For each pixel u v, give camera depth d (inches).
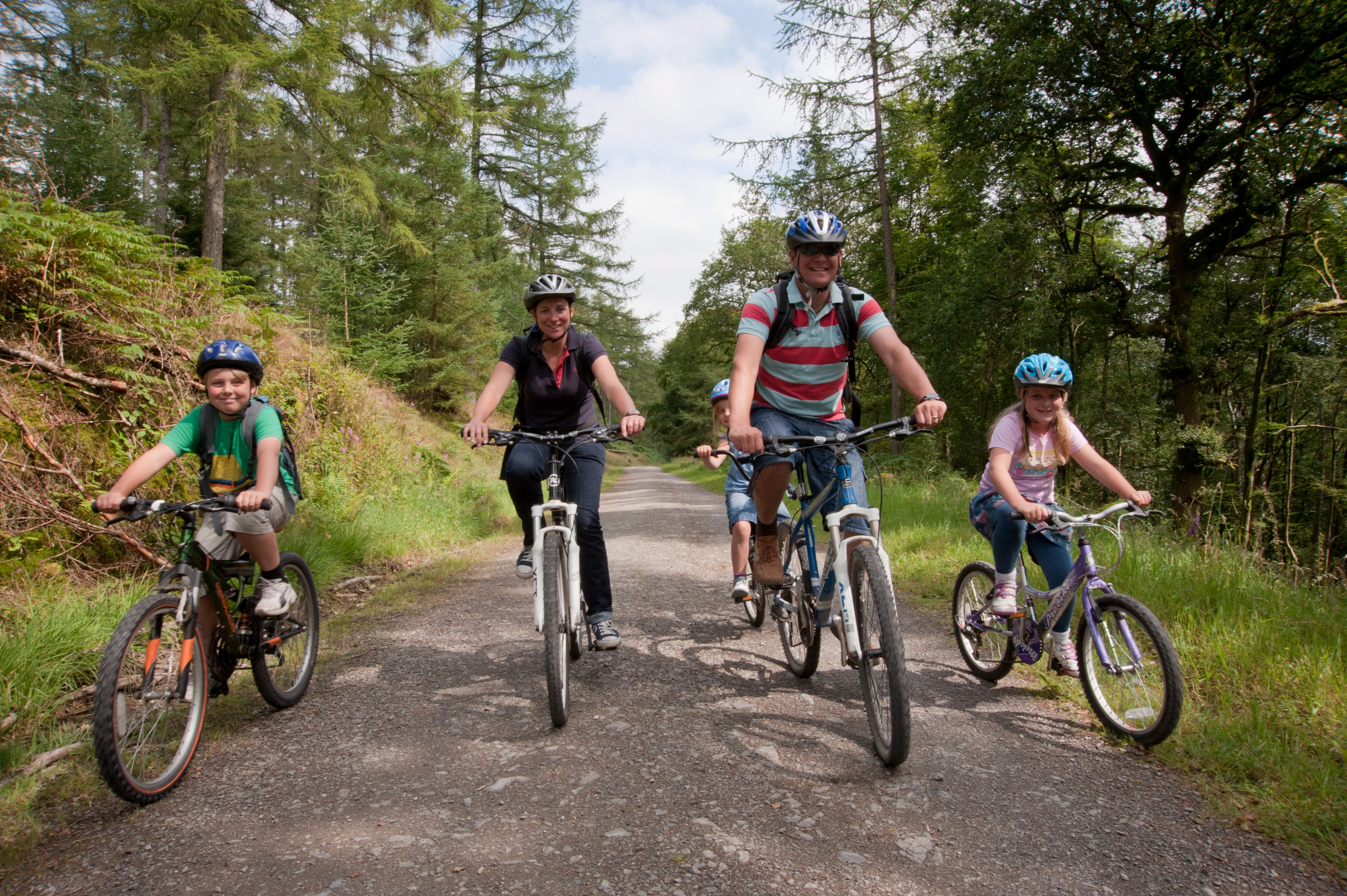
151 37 410.0
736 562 186.4
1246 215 593.9
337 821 99.3
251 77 408.5
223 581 130.8
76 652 146.3
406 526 334.3
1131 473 669.9
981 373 723.4
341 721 134.6
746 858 89.4
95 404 219.3
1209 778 109.6
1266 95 550.3
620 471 1801.2
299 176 990.4
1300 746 113.6
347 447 355.6
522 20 911.7
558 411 155.9
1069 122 605.3
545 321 148.8
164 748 112.0
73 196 482.0
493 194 936.9
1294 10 495.8
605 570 153.7
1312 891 83.4
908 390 121.5
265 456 124.0
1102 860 89.5
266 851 92.1
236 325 298.4
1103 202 679.7
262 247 692.7
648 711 136.8
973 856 90.1
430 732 129.0
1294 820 96.2
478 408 142.6
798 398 132.3
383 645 182.9
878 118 688.4
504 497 522.9
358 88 494.0
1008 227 596.4
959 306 631.2
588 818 99.1
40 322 215.5
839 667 161.9
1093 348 662.5
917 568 264.8
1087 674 132.8
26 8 658.2
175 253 275.7
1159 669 119.3
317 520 277.6
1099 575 133.6
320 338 444.8
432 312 719.7
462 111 519.8
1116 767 114.3
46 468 191.5
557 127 1053.8
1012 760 116.6
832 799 103.9
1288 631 154.4
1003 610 144.2
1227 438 710.5
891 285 724.7
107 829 97.9
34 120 483.2
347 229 511.5
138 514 113.7
